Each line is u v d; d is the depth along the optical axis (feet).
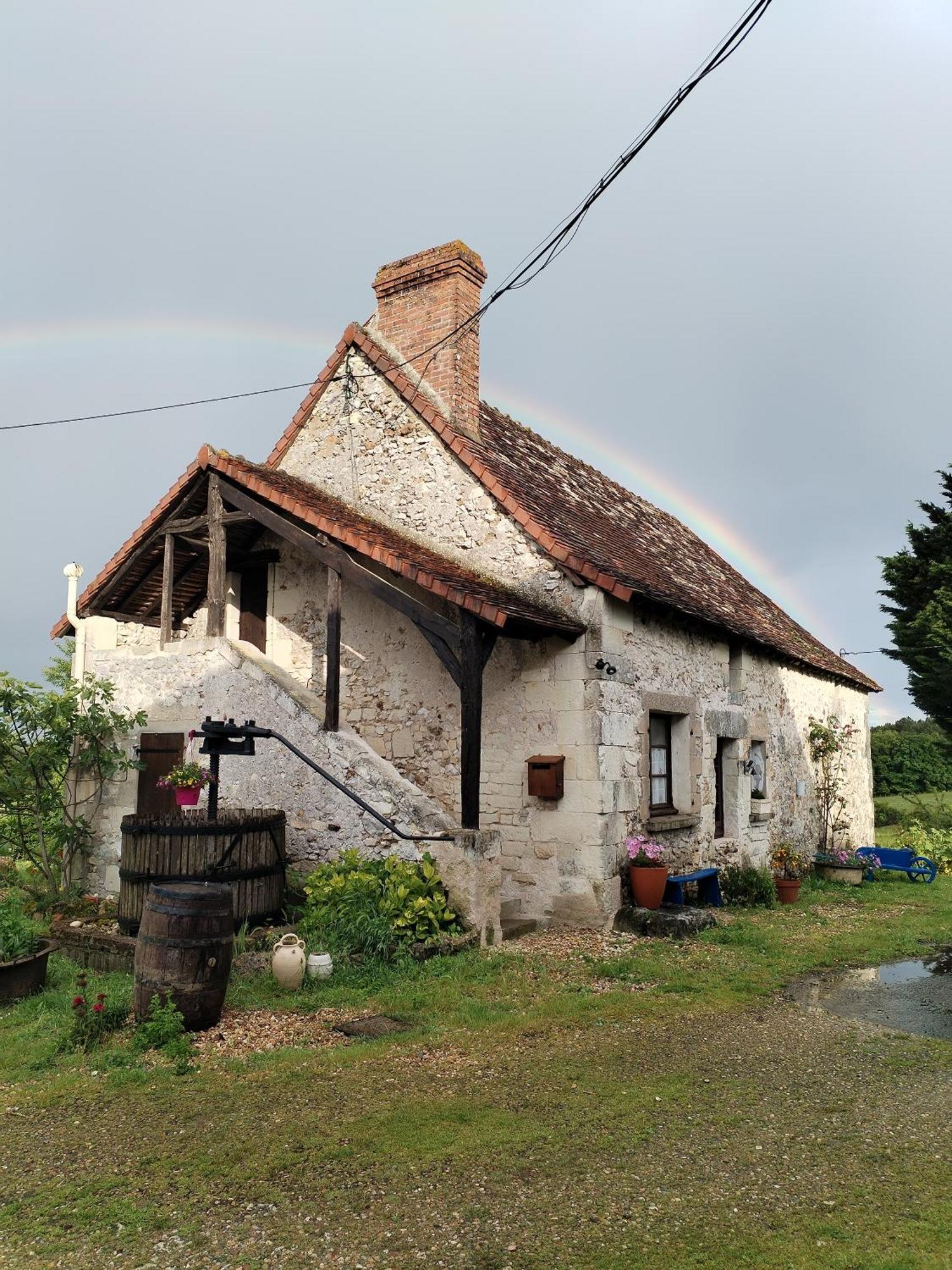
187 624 38.91
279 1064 15.98
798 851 44.27
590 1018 18.81
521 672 29.12
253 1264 9.80
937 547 62.95
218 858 24.07
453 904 25.00
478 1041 17.25
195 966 17.78
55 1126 13.56
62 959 24.26
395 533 32.07
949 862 52.08
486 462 31.91
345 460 34.63
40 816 32.35
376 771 27.02
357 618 33.30
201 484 32.48
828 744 48.44
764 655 42.01
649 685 30.86
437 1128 13.17
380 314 35.70
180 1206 11.07
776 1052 16.85
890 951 26.22
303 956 20.75
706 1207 10.89
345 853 26.07
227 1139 12.93
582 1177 11.68
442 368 33.12
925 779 89.92
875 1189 11.35
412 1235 10.32
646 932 26.91
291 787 28.91
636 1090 14.75
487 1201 11.07
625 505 44.39
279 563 36.04
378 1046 16.84
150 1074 15.55
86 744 33.50
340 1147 12.55
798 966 23.97
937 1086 15.07
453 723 30.45
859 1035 18.03
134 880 24.53
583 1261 9.75
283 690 29.50
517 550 29.66
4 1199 11.37
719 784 38.11
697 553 48.73
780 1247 9.99
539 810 28.30
